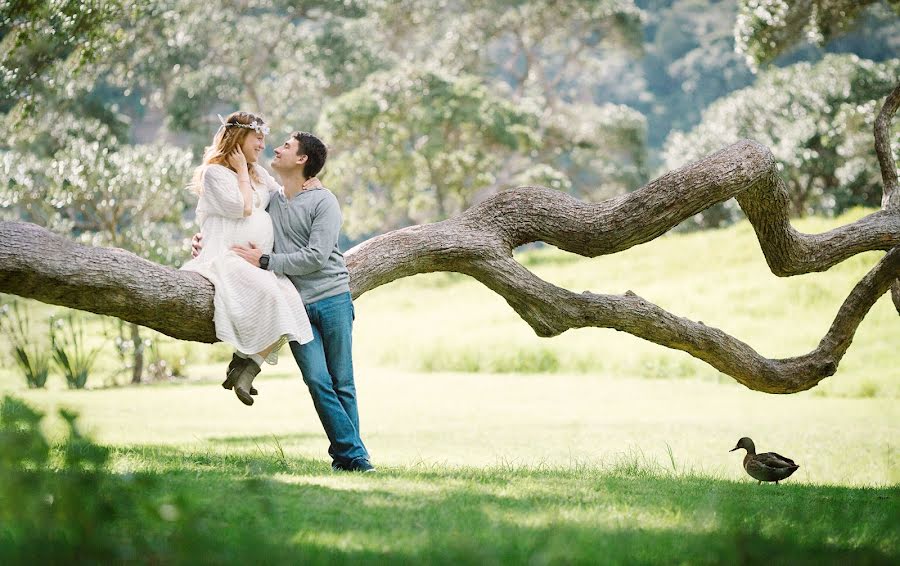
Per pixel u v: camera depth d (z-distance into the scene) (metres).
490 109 54.66
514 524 4.84
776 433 15.18
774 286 34.00
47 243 7.10
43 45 16.61
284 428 15.34
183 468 6.98
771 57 25.92
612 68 104.12
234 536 4.32
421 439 14.13
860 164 52.53
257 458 8.28
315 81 60.81
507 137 54.38
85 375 24.72
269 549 4.04
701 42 104.00
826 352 10.22
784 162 52.81
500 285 9.13
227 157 7.66
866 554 4.49
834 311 31.09
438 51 69.44
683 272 39.00
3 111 26.91
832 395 22.38
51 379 26.78
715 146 57.34
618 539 4.52
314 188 7.83
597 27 72.12
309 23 71.81
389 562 4.01
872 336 27.36
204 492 5.45
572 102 91.56
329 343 7.80
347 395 7.81
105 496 4.00
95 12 16.61
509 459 11.37
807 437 14.59
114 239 26.08
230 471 6.84
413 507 5.29
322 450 11.20
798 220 38.94
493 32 69.31
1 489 3.67
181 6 54.06
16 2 16.08
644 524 5.11
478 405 20.19
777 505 6.13
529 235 9.25
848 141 52.00
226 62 58.31
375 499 5.51
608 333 31.06
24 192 25.69
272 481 6.07
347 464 7.62
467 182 57.38
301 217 7.70
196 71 57.16
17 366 27.84
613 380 25.73
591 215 9.17
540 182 57.31
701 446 13.53
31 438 3.71
